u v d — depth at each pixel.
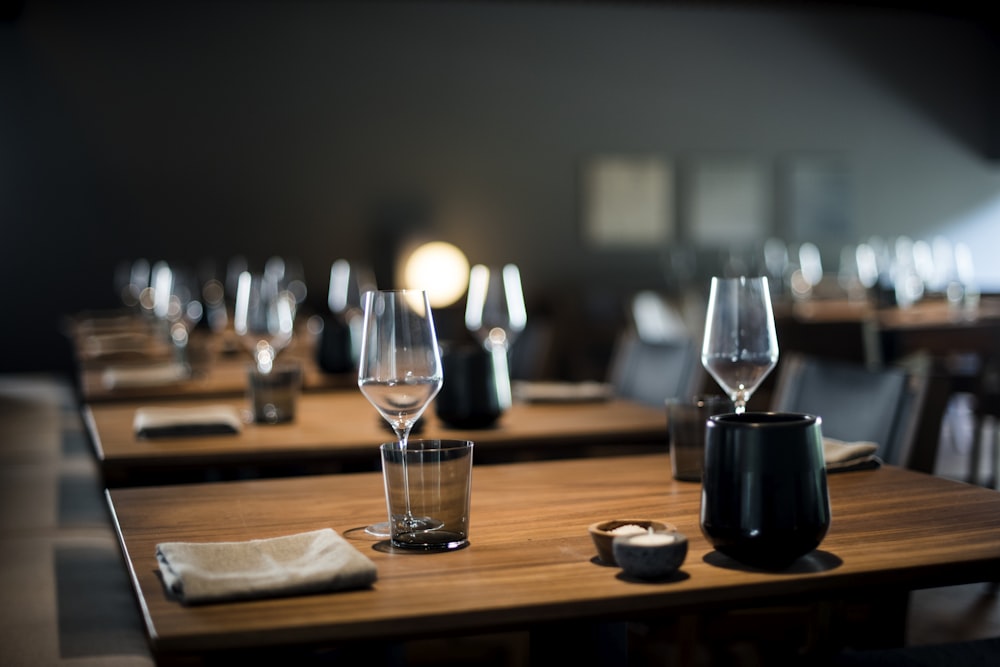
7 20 8.15
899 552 1.19
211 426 2.20
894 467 1.71
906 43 10.31
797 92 10.04
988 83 10.55
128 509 1.49
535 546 1.24
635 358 3.30
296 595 1.06
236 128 8.70
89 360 4.09
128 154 8.48
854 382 2.15
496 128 9.28
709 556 1.18
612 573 1.12
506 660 1.47
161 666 0.94
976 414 4.89
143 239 8.54
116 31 8.43
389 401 1.37
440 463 1.23
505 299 2.92
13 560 2.33
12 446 3.94
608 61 9.52
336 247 8.94
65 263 8.40
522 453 2.43
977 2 9.63
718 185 9.85
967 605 3.15
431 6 9.08
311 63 8.84
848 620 1.81
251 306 3.02
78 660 1.71
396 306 1.37
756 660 1.73
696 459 1.64
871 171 10.27
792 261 10.04
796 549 1.10
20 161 8.30
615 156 9.58
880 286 6.00
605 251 9.58
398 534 1.25
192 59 8.59
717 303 1.59
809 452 1.11
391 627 0.98
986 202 10.59
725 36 9.81
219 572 1.10
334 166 8.91
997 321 5.14
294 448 2.05
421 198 9.11
